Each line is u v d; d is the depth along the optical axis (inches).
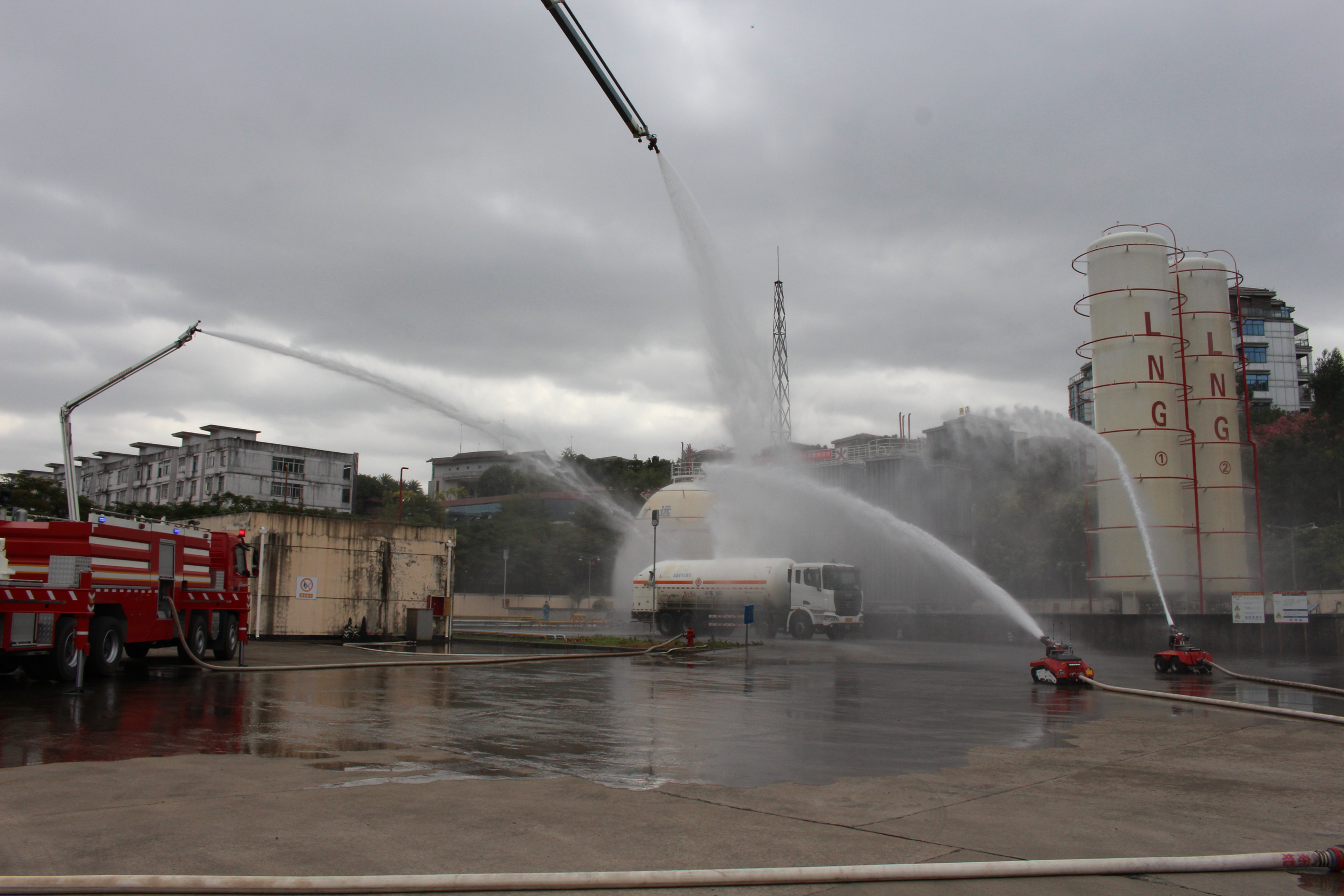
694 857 252.1
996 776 374.0
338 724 486.3
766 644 1338.6
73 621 647.1
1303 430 2396.7
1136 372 1460.4
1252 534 1579.7
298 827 273.7
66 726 470.3
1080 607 1945.1
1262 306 3599.9
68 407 842.2
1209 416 1523.1
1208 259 1562.5
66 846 251.8
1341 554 1814.7
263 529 1255.5
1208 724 532.7
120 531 692.7
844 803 320.5
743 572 1577.3
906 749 436.5
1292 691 734.5
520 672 837.2
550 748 424.8
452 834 268.4
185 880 218.4
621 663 962.1
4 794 313.4
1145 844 274.7
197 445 3673.7
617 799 319.6
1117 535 1460.4
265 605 1248.2
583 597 3006.9
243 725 477.4
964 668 928.3
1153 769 391.9
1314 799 338.3
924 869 237.5
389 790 325.4
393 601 1360.7
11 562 630.5
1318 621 1232.8
